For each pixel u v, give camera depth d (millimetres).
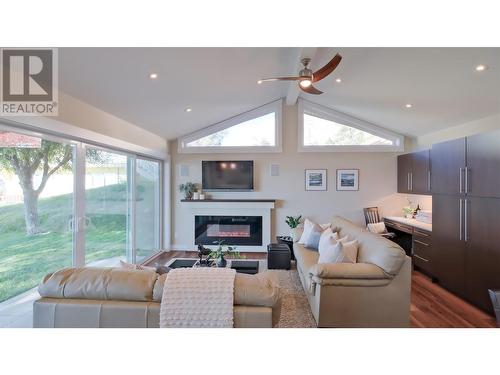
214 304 1447
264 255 5262
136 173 4477
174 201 5707
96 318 1491
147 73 2777
